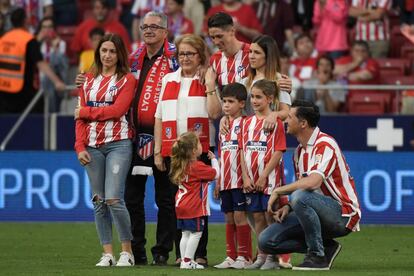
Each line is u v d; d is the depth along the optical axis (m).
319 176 23.00
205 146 24.72
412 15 42.81
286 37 42.44
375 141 35.75
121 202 24.33
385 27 42.44
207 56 25.70
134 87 24.64
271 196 23.12
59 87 37.00
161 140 24.83
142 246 25.41
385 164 35.00
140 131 25.12
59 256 27.12
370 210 35.03
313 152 23.33
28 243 30.14
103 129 24.34
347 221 23.27
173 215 25.28
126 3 44.19
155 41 25.12
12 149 37.22
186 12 43.28
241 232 24.41
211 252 28.33
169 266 24.67
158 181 25.31
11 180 36.03
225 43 24.84
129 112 24.83
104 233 24.70
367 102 36.38
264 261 24.27
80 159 24.36
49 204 35.91
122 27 42.75
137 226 25.36
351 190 23.38
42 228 34.09
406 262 25.84
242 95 24.36
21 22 37.91
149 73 25.22
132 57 25.47
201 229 23.97
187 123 24.61
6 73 37.66
